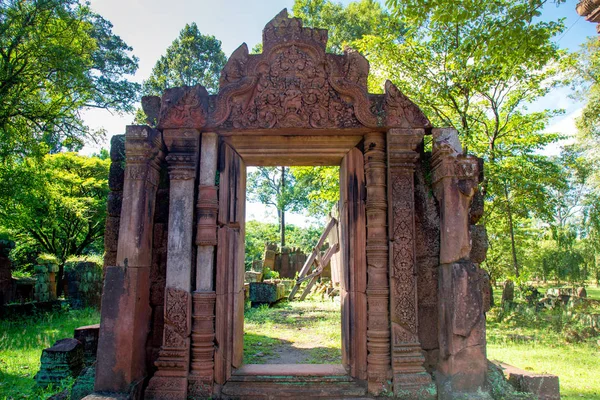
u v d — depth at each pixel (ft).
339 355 20.72
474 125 42.80
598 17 17.19
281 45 15.43
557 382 15.65
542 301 49.90
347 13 75.05
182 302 14.44
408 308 14.49
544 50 19.75
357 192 15.76
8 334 35.14
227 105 15.12
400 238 14.79
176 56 96.89
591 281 127.85
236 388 14.58
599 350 28.09
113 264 15.30
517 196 44.29
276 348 22.70
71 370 20.85
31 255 76.38
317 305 47.42
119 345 13.58
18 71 44.16
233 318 15.53
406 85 40.52
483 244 15.55
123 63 56.90
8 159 48.39
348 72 15.34
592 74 54.75
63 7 44.98
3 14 43.55
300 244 127.65
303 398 14.28
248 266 111.04
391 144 15.08
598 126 57.67
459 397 13.23
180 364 14.11
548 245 79.51
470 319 13.65
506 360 24.71
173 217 14.88
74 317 46.14
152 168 15.06
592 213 59.16
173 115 15.19
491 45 19.25
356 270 15.39
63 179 65.21
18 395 18.89
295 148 16.14
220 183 15.57
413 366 14.26
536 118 43.27
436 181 15.03
